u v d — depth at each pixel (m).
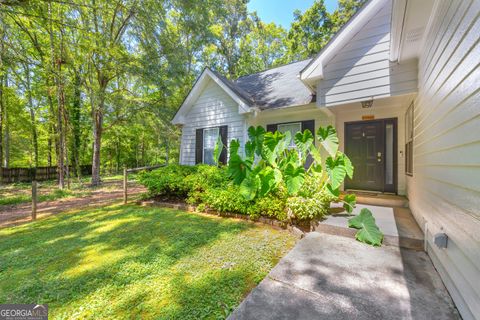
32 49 9.19
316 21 17.22
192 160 8.08
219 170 5.67
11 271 2.48
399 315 1.57
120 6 8.33
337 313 1.60
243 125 6.83
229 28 18.86
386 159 5.36
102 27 9.34
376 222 3.43
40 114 13.02
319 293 1.83
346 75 4.51
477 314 1.37
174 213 4.84
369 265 2.31
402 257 2.50
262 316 1.57
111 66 9.28
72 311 1.80
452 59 1.96
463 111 1.69
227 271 2.32
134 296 1.95
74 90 9.63
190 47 13.35
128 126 12.79
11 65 6.96
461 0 1.77
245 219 4.25
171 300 1.88
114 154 21.41
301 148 4.30
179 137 11.07
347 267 2.27
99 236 3.49
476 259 1.40
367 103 4.57
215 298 1.89
